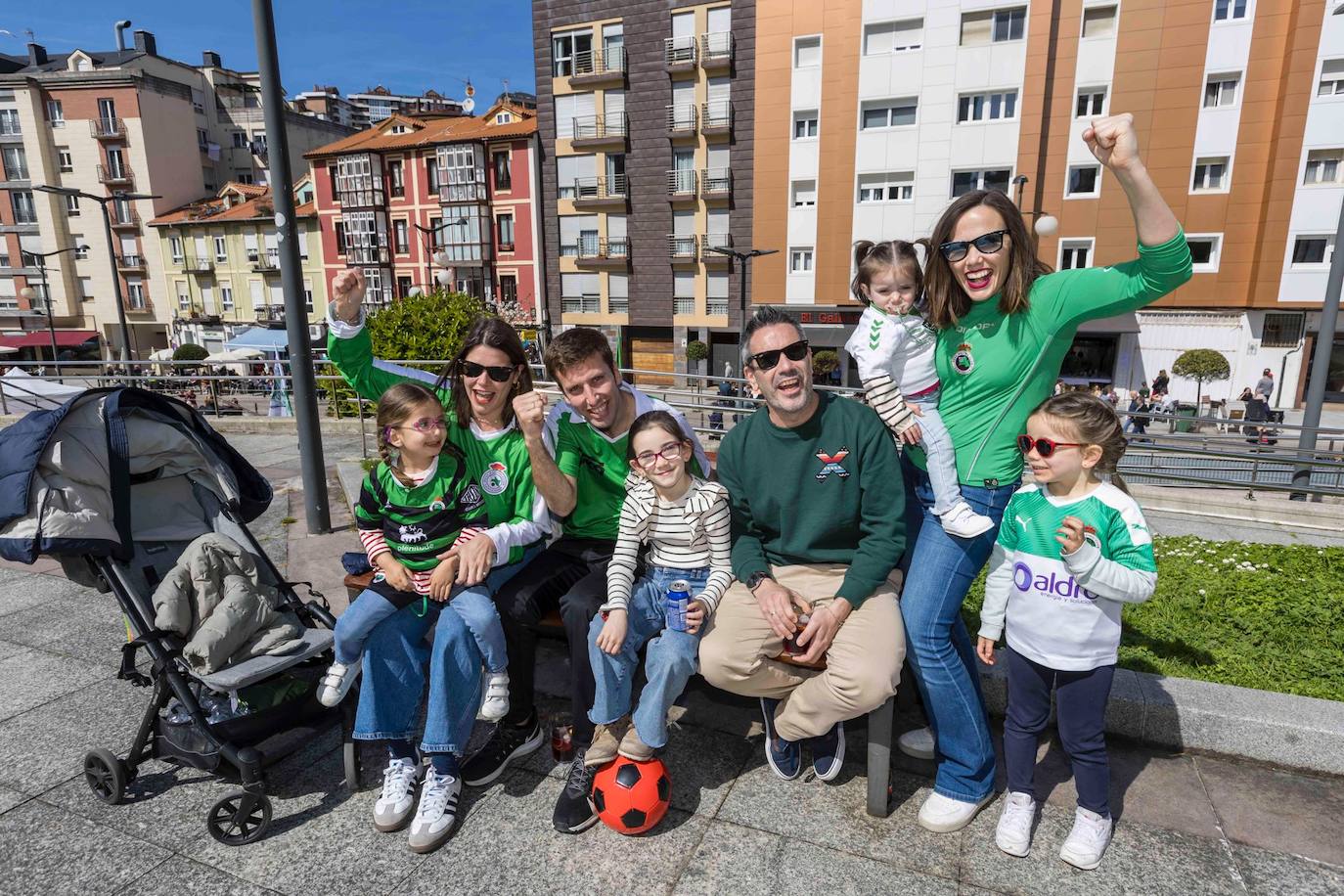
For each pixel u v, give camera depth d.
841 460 2.72
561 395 3.36
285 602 3.27
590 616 2.76
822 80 28.45
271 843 2.60
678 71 30.36
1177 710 2.99
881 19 27.06
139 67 47.62
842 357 30.28
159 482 3.51
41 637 4.32
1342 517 7.12
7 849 2.56
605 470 3.25
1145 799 2.73
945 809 2.61
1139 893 2.30
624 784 2.57
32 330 48.09
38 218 46.69
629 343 34.62
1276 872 2.38
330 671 2.77
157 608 2.82
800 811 2.73
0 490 2.84
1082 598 2.35
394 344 17.58
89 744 3.21
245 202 45.84
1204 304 26.39
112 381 14.91
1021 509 2.53
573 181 33.75
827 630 2.53
